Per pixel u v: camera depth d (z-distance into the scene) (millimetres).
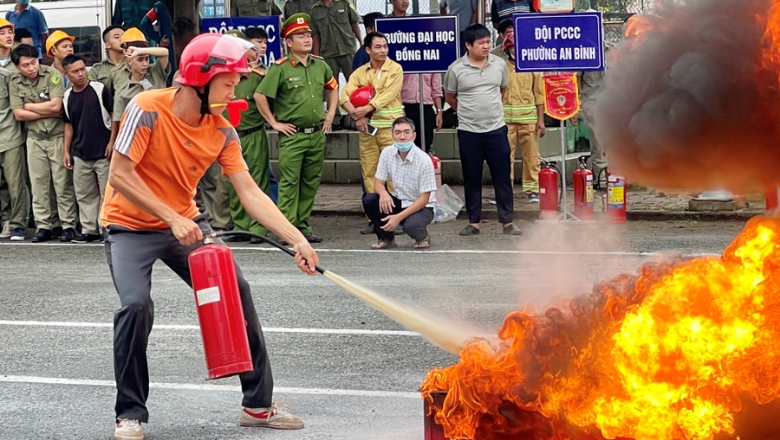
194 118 5426
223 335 5238
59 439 5559
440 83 14516
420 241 11656
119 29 12656
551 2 12547
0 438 5582
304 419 5812
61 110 12664
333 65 16516
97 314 8633
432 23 13398
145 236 5543
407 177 11586
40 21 16688
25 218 13266
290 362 6984
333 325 7992
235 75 5379
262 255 11445
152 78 12664
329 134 16719
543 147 15734
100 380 6719
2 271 10789
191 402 6223
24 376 6820
